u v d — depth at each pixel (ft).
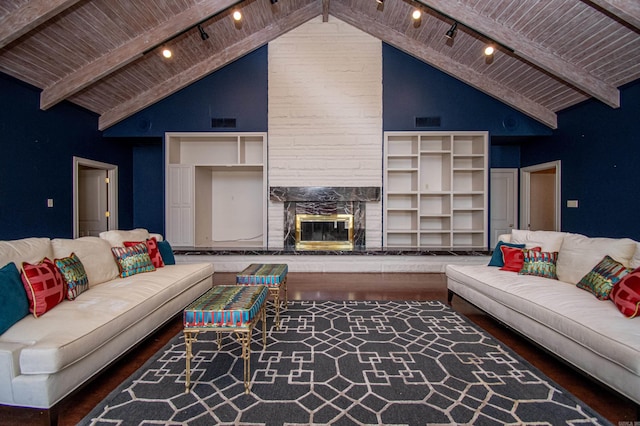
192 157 20.86
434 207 20.15
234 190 21.95
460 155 18.63
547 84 15.81
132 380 6.37
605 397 5.97
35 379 4.86
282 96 18.33
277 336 8.47
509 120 18.21
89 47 12.90
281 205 18.70
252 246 19.19
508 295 8.39
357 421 5.17
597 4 10.02
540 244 10.48
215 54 17.46
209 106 18.34
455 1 13.35
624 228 13.48
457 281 11.05
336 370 6.75
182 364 7.02
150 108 18.31
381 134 18.34
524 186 20.80
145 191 21.33
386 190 18.52
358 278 15.40
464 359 7.26
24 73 12.48
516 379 6.44
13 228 12.54
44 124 14.02
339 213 18.76
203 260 16.89
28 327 5.65
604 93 13.61
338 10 17.80
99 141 17.87
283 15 17.44
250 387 6.12
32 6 9.82
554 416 5.32
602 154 14.57
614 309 6.51
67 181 15.40
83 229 19.10
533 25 12.78
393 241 20.10
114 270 9.37
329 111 18.37
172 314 9.11
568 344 6.48
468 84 18.22
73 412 5.51
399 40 17.37
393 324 9.33
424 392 5.98
